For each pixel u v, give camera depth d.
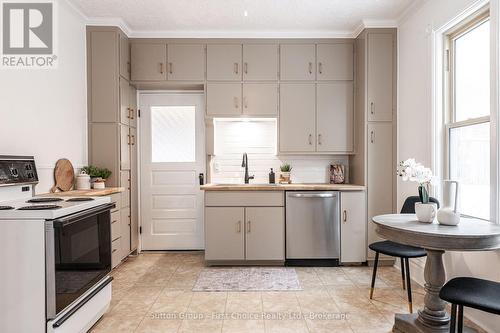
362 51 3.38
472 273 2.15
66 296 1.71
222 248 3.27
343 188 3.26
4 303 1.62
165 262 3.45
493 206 1.96
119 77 3.27
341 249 3.27
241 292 2.62
